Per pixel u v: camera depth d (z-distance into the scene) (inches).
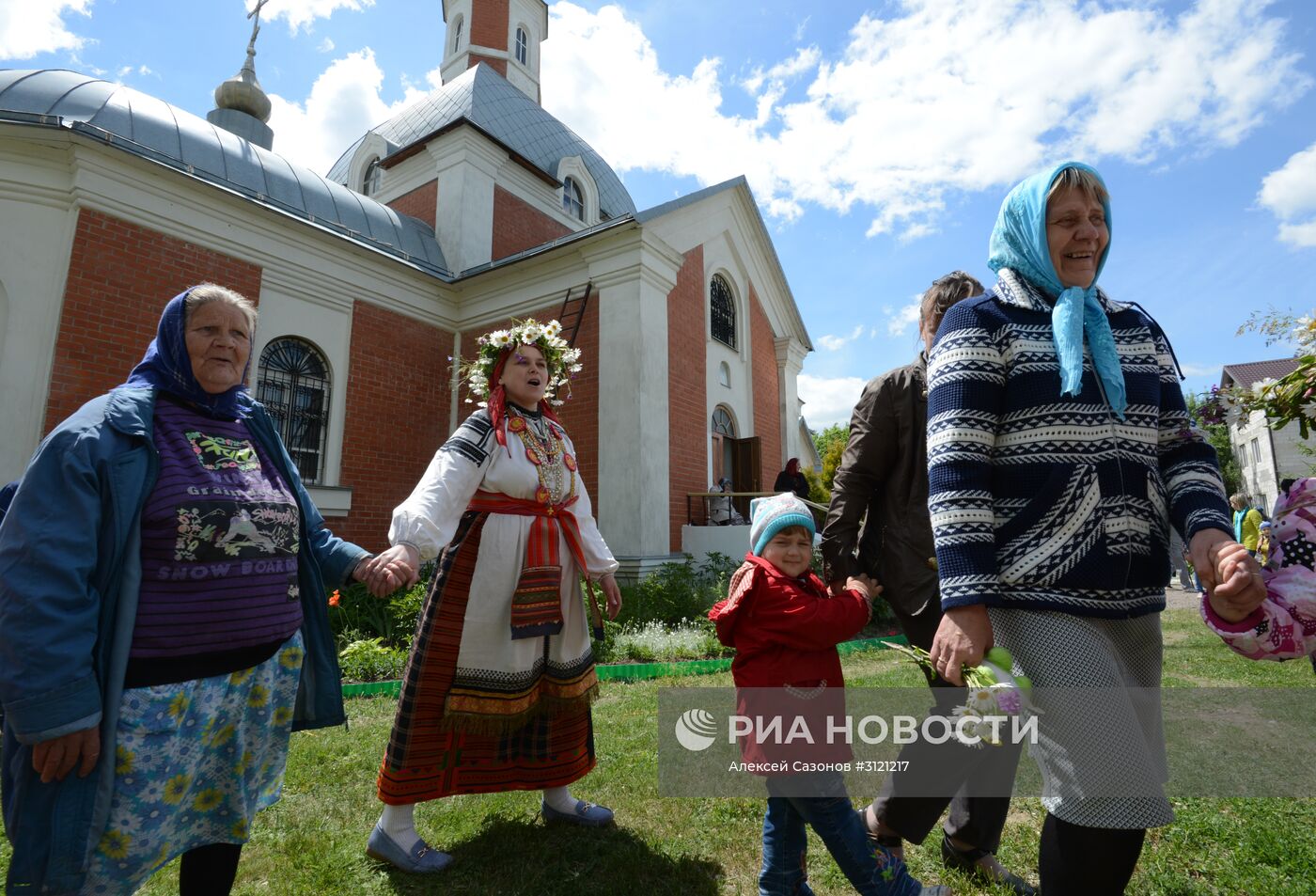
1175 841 93.7
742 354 545.0
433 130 630.5
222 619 65.6
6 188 299.7
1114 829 49.2
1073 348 56.7
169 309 72.3
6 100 335.0
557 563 102.8
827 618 76.4
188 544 64.2
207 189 352.5
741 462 517.3
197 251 352.5
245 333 74.6
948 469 58.3
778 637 76.8
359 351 424.8
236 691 67.8
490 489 101.9
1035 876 87.6
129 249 325.1
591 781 123.0
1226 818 100.8
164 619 62.2
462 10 842.2
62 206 309.7
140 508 62.4
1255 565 50.8
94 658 58.3
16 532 56.3
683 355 457.1
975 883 84.3
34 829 56.5
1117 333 62.3
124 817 58.8
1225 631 55.2
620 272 411.5
